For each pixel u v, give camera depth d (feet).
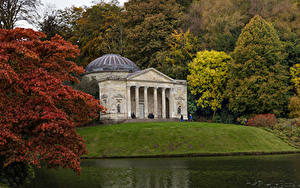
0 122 74.23
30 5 192.13
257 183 92.43
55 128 76.38
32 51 82.64
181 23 352.49
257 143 194.18
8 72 72.69
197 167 125.18
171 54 308.19
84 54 347.77
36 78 80.18
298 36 314.76
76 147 88.48
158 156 168.04
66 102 91.86
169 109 279.08
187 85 302.86
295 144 208.13
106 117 253.44
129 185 93.09
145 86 263.70
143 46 325.62
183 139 188.34
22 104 79.30
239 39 278.87
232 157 163.22
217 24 338.13
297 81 264.11
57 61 99.55
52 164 80.48
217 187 88.22
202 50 325.42
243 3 364.38
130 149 177.99
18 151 75.51
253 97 257.14
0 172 88.69
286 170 115.03
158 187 89.71
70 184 96.27
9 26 185.57
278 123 236.22
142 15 345.72
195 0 402.52
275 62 262.06
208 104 298.56
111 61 279.49
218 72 289.53
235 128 210.18
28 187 91.71
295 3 351.67
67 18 372.38
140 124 224.94
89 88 257.75
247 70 262.67
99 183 97.09
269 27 268.82
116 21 358.23
